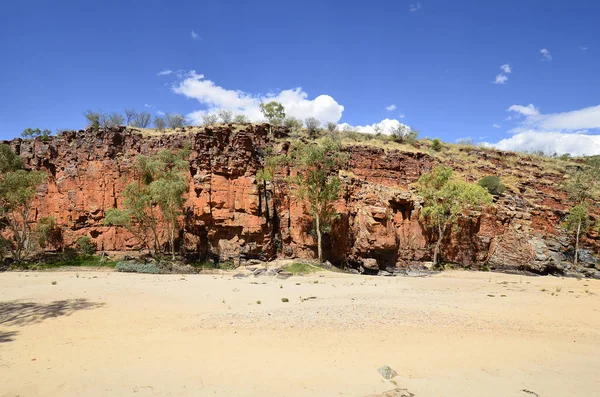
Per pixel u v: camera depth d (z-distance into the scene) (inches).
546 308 764.0
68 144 1753.2
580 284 1241.4
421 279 1315.2
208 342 478.9
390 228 1649.9
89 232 1621.6
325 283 1142.3
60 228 1641.2
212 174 1638.8
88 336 517.0
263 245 1617.9
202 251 1610.5
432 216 1660.9
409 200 1733.5
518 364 413.1
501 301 840.3
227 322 593.9
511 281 1309.1
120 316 644.1
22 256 1546.5
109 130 1742.1
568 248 1849.2
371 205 1689.2
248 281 1155.9
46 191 1710.1
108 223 1517.0
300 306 733.3
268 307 726.5
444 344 484.1
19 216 1688.0
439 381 352.8
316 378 351.3
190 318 633.0
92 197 1647.4
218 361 399.9
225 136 1750.7
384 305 746.8
